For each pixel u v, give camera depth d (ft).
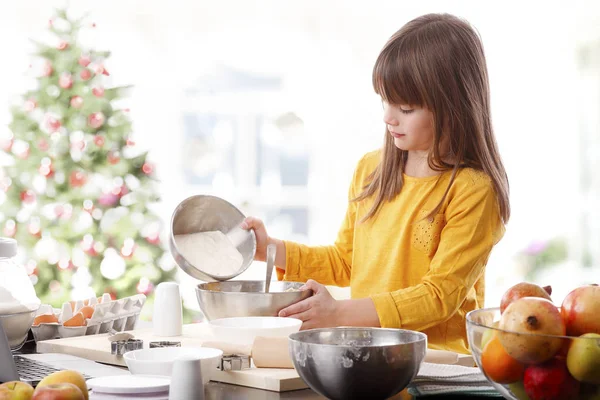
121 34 18.78
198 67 19.22
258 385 4.17
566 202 18.25
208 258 5.96
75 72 12.80
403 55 5.78
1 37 18.26
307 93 19.36
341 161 19.39
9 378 3.90
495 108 18.57
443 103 5.83
